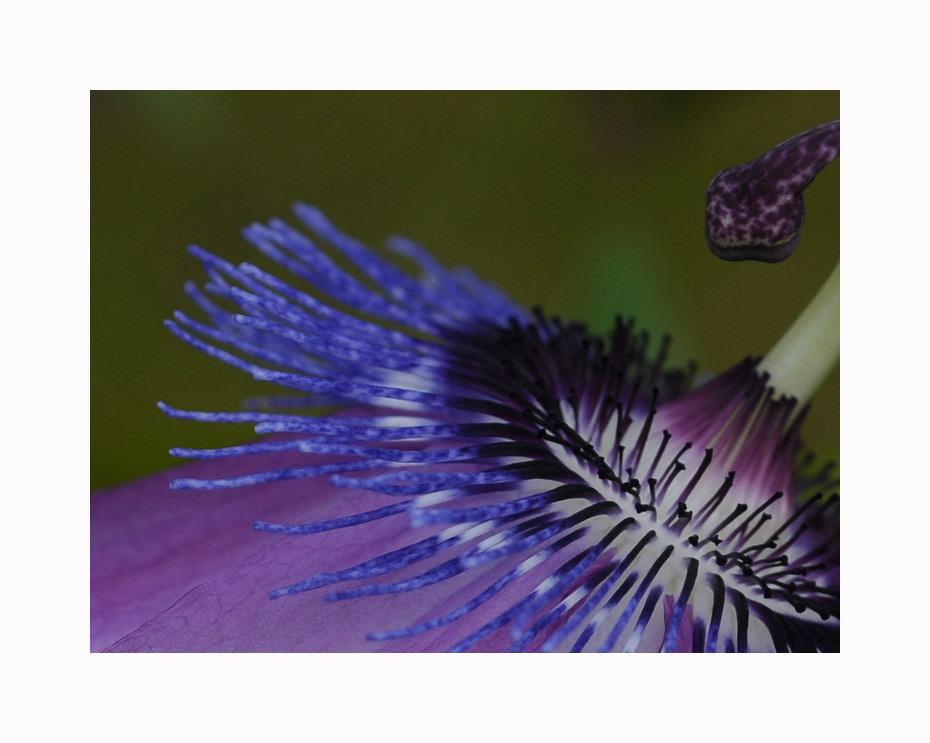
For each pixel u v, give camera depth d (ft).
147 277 0.50
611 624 0.35
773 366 0.38
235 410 0.49
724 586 0.36
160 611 0.37
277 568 0.36
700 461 0.37
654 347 0.50
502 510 0.35
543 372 0.39
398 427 0.37
